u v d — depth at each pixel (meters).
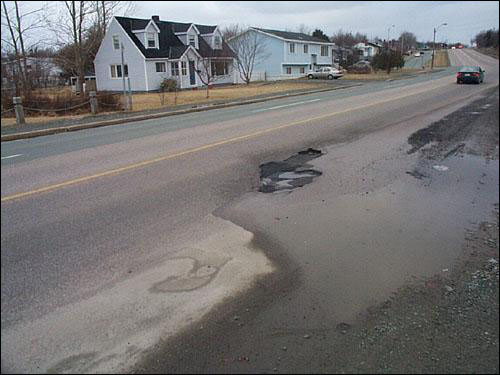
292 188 6.50
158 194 5.99
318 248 4.52
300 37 54.72
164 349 2.87
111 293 3.52
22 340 2.94
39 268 3.91
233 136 10.23
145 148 9.00
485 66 59.88
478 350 3.00
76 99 18.44
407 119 13.49
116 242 4.48
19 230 4.72
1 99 18.02
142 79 34.88
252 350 2.87
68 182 6.48
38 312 3.25
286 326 3.15
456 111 15.66
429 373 2.72
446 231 5.25
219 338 2.99
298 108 16.45
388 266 4.22
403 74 52.84
